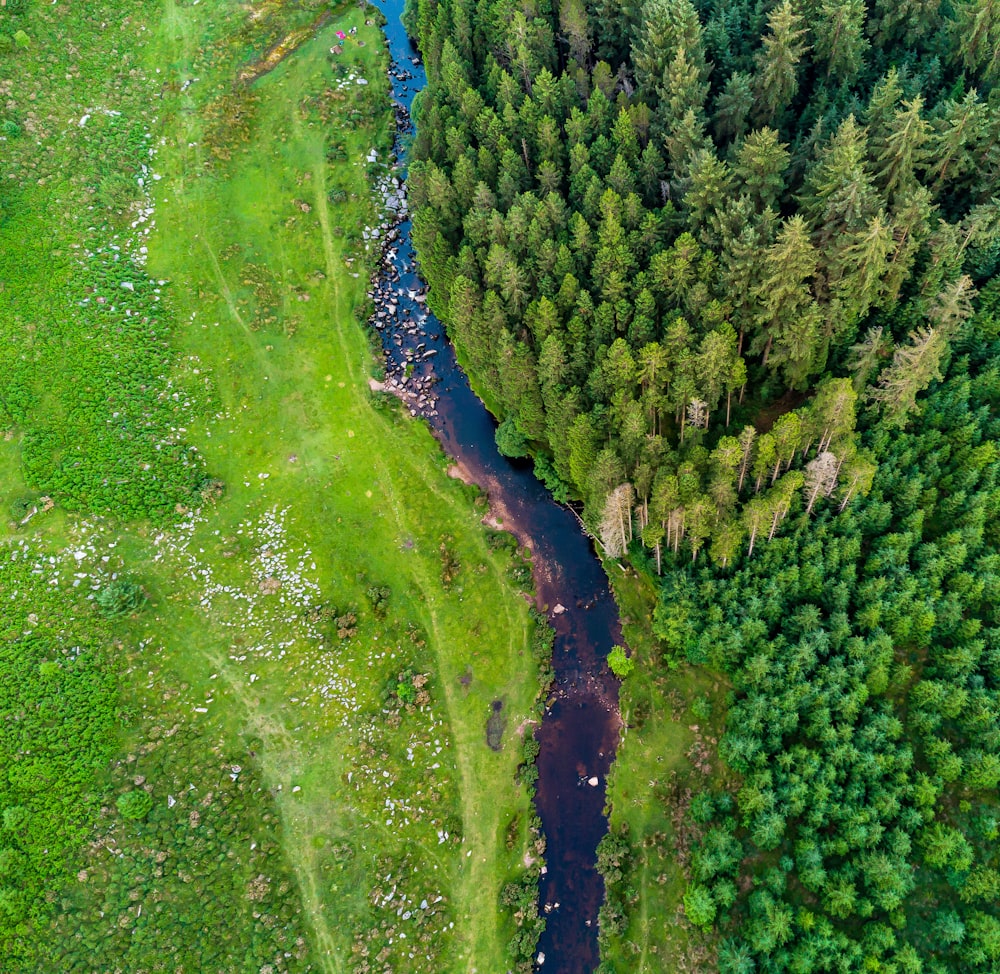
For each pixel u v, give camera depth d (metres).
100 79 91.38
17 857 52.50
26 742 56.28
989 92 60.53
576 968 49.88
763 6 66.06
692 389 54.38
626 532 59.16
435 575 64.25
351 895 52.31
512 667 60.06
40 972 49.53
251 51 96.12
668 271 55.72
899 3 63.00
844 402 48.69
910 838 46.03
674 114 61.75
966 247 55.50
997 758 46.03
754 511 50.44
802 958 43.50
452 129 70.69
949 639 50.81
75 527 65.50
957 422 53.84
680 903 49.56
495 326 62.88
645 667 58.44
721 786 52.06
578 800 54.91
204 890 52.06
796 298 52.81
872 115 55.12
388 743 57.28
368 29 100.00
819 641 50.22
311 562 65.19
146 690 59.09
